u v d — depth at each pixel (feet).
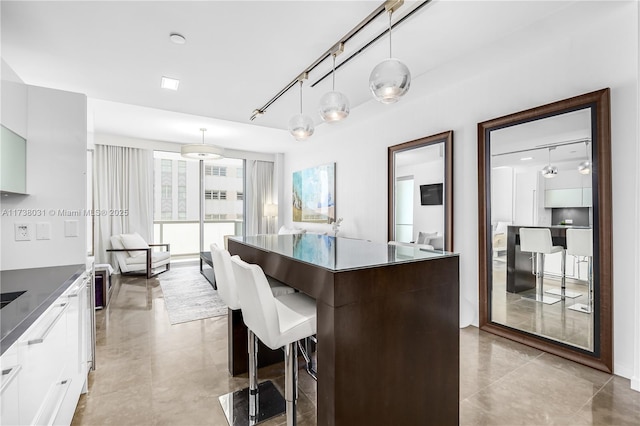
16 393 3.11
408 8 6.41
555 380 7.09
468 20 6.95
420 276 4.75
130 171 19.76
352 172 16.70
